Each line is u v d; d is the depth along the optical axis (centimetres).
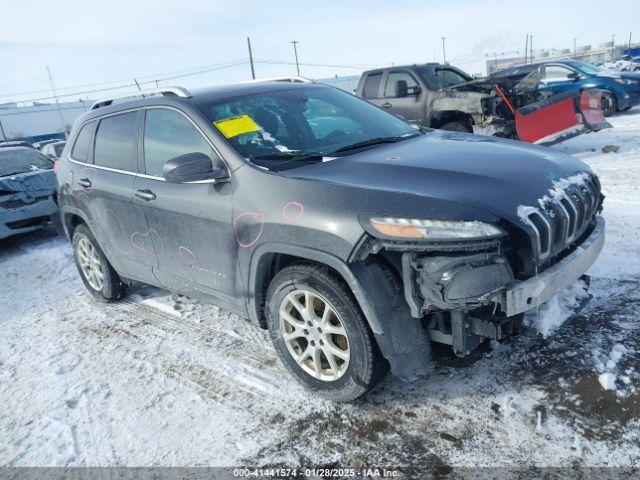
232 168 305
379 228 238
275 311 296
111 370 353
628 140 974
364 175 276
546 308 302
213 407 296
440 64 1057
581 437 233
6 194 724
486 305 244
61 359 379
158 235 365
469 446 239
